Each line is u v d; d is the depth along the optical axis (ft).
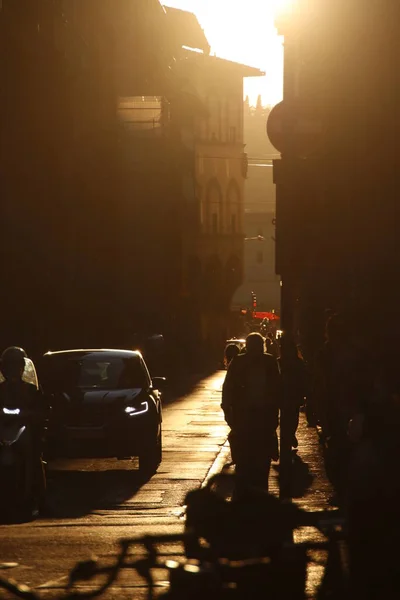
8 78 205.67
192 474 106.22
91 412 107.96
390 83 121.90
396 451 41.91
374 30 130.11
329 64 155.12
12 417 78.74
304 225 96.73
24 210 217.15
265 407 77.87
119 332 325.62
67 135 248.52
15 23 204.74
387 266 124.77
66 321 249.55
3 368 81.30
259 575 34.40
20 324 215.31
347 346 66.44
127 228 354.54
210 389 274.77
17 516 79.41
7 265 207.41
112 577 37.14
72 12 271.08
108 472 109.40
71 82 252.21
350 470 42.47
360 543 41.39
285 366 99.55
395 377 42.68
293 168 86.58
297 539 61.26
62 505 86.28
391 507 41.37
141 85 387.75
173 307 451.12
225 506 37.76
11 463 77.15
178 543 62.23
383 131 126.52
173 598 34.37
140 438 107.96
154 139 372.17
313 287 180.24
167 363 372.79
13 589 35.91
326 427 78.74
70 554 60.44
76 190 264.11
